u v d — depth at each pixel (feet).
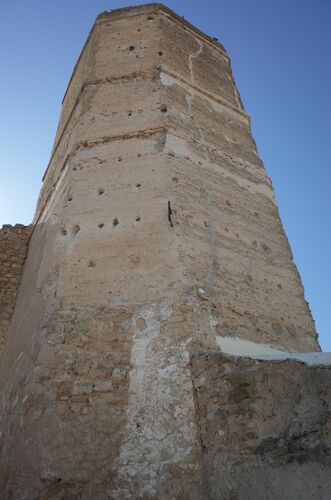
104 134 27.20
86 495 14.16
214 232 23.06
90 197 23.77
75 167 25.77
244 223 25.30
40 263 24.34
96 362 17.22
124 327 18.20
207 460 14.37
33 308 22.24
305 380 13.93
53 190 29.48
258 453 13.60
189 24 38.55
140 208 22.53
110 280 19.88
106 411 15.89
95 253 21.11
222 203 25.21
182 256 20.31
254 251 24.16
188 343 17.20
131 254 20.65
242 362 15.56
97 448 15.07
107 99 29.71
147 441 15.08
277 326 21.42
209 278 20.54
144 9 37.09
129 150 25.81
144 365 16.93
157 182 23.62
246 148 31.32
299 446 12.97
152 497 13.96
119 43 34.37
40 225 30.60
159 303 18.63
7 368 22.94
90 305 19.13
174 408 15.65
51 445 15.20
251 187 28.25
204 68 35.63
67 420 15.75
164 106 28.30
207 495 13.78
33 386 17.06
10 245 33.71
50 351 17.74
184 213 22.49
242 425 14.35
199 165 26.27
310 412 13.32
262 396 14.52
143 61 32.24
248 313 20.67
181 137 26.99
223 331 18.85
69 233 22.50
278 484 12.75
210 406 15.33
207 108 31.63
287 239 26.84
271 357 15.35
